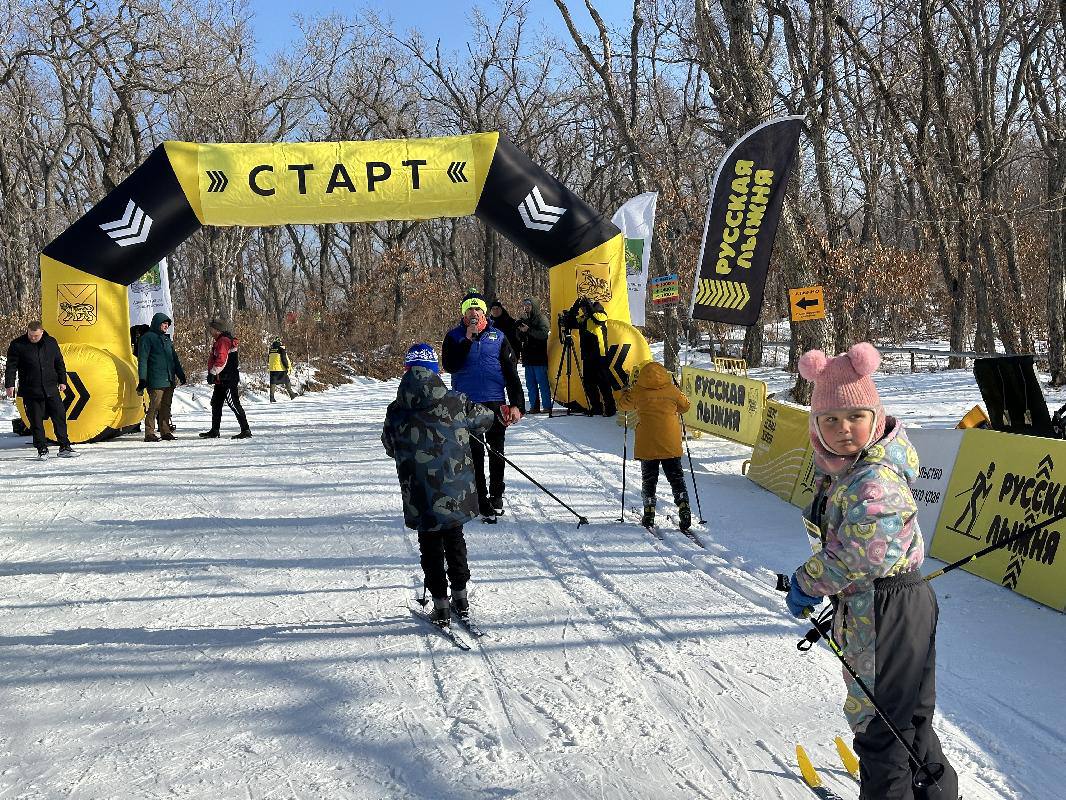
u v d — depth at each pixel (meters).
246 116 36.72
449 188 13.48
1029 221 29.61
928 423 12.36
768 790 3.35
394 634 5.12
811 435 2.88
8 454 12.05
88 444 12.94
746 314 11.19
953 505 6.11
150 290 17.12
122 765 3.61
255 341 27.44
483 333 7.54
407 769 3.56
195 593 5.95
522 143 42.62
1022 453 5.59
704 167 32.06
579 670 4.55
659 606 5.46
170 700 4.26
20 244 30.44
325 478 9.83
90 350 12.95
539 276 48.12
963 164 20.42
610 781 3.44
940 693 4.14
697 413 11.34
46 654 4.89
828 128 21.70
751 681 4.35
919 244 31.14
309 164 13.26
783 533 6.98
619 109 19.17
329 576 6.27
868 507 2.68
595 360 13.79
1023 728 3.77
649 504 7.27
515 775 3.50
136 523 7.95
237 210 13.26
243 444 12.66
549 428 12.97
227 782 3.47
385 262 36.72
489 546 6.89
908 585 2.78
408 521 5.11
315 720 4.02
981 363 7.24
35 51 29.95
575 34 19.00
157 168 13.12
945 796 2.80
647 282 16.86
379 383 30.69
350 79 44.19
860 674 2.81
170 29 30.19
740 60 14.09
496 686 4.37
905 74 20.66
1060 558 5.09
